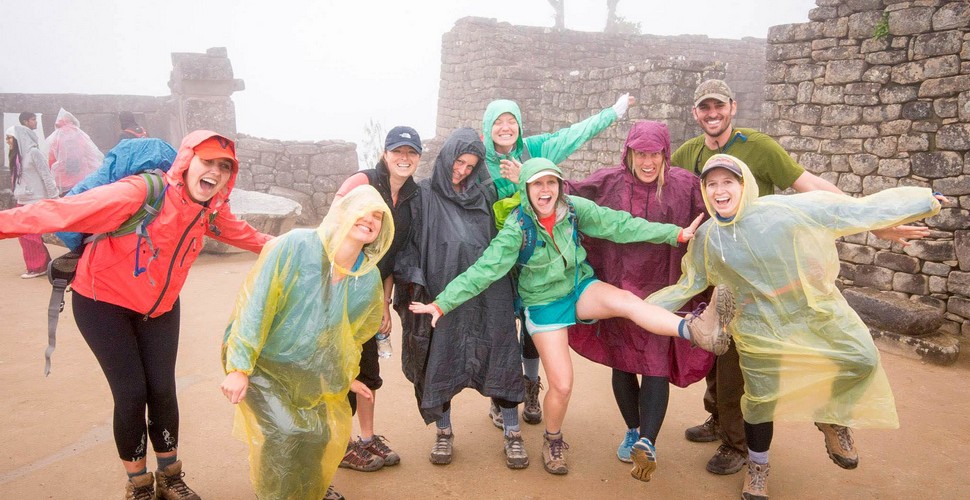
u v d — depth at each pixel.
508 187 3.96
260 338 2.73
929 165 6.43
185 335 5.91
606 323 3.61
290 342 2.82
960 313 6.20
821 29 7.25
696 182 3.59
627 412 3.71
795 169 3.73
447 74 15.82
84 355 5.34
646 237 3.42
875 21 6.78
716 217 3.18
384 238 2.92
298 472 2.92
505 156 4.14
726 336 2.98
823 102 7.30
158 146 3.03
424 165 14.59
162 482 3.24
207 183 2.93
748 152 3.82
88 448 3.84
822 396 3.12
